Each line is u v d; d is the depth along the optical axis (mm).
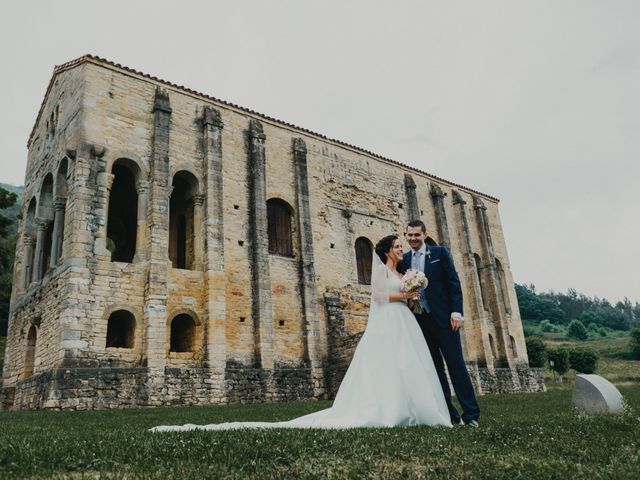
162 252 20938
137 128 22312
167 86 23828
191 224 24172
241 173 25219
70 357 18094
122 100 22234
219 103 25438
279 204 27078
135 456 4191
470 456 4148
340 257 28500
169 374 19688
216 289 22000
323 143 30078
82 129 20734
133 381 18750
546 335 115062
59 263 20203
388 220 31984
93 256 19641
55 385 17188
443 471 3678
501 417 7945
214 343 21266
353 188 30719
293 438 4938
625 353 82812
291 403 18469
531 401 14641
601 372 65250
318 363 24922
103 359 18859
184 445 4621
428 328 7527
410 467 3865
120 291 19891
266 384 22438
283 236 26750
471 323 34844
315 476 3551
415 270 7160
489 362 33781
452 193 37594
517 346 38250
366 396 6602
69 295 18641
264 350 22953
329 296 26766
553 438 4934
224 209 23969
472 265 35781
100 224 20203
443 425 6281
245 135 26094
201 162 23875
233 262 23609
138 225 21234
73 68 22969
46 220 24609
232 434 5375
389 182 33094
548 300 146625
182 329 22625
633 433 5301
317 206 28391
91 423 9344
